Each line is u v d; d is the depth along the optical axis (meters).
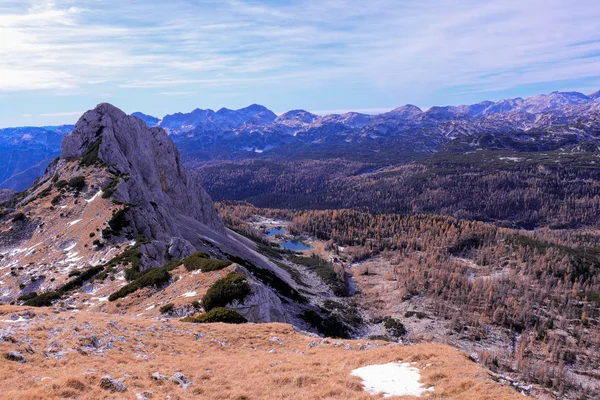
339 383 27.52
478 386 25.55
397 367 31.00
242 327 44.53
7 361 23.39
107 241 89.12
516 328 166.25
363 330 155.00
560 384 124.31
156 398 21.92
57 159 150.38
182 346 35.47
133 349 31.70
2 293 77.25
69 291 71.44
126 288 66.00
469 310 178.75
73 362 25.75
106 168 129.50
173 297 59.69
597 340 156.50
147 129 188.50
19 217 107.94
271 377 28.36
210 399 23.83
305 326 127.12
